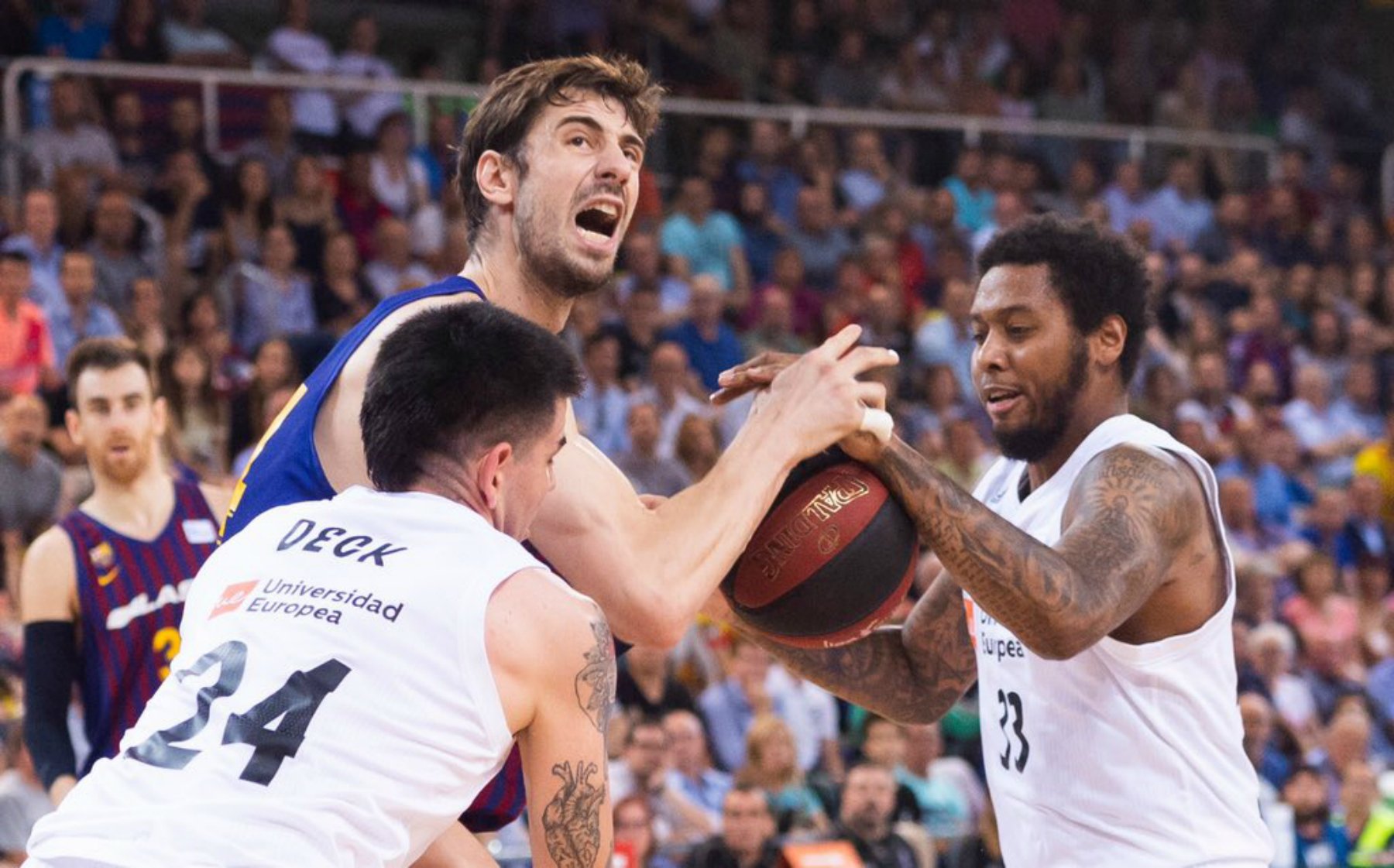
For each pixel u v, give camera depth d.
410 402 2.79
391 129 12.05
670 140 13.69
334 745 2.54
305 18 13.30
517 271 3.44
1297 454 13.02
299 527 2.80
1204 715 3.33
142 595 4.82
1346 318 15.40
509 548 2.72
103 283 10.17
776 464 3.27
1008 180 14.84
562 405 2.88
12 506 8.27
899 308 12.95
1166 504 3.21
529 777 2.73
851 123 14.50
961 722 8.65
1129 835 3.28
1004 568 3.06
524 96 3.39
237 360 10.14
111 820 2.55
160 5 12.98
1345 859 7.90
